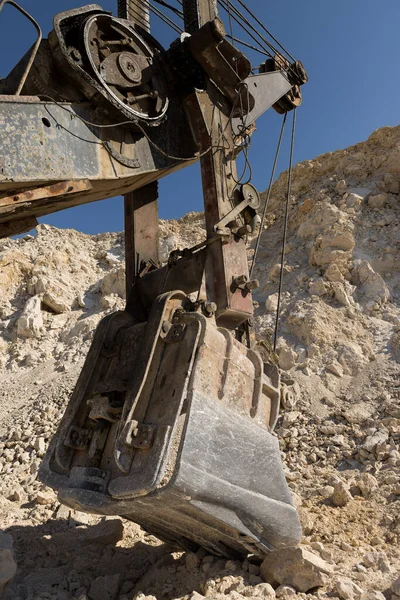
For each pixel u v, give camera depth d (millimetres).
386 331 10695
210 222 4914
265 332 11336
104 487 4047
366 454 7211
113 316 4875
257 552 4391
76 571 4945
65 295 16453
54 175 3977
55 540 5695
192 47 5020
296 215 15711
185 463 3631
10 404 11828
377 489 6262
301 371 9820
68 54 4270
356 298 11773
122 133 4582
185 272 5027
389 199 14508
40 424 10055
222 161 5086
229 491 3906
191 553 4762
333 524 5527
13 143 3809
